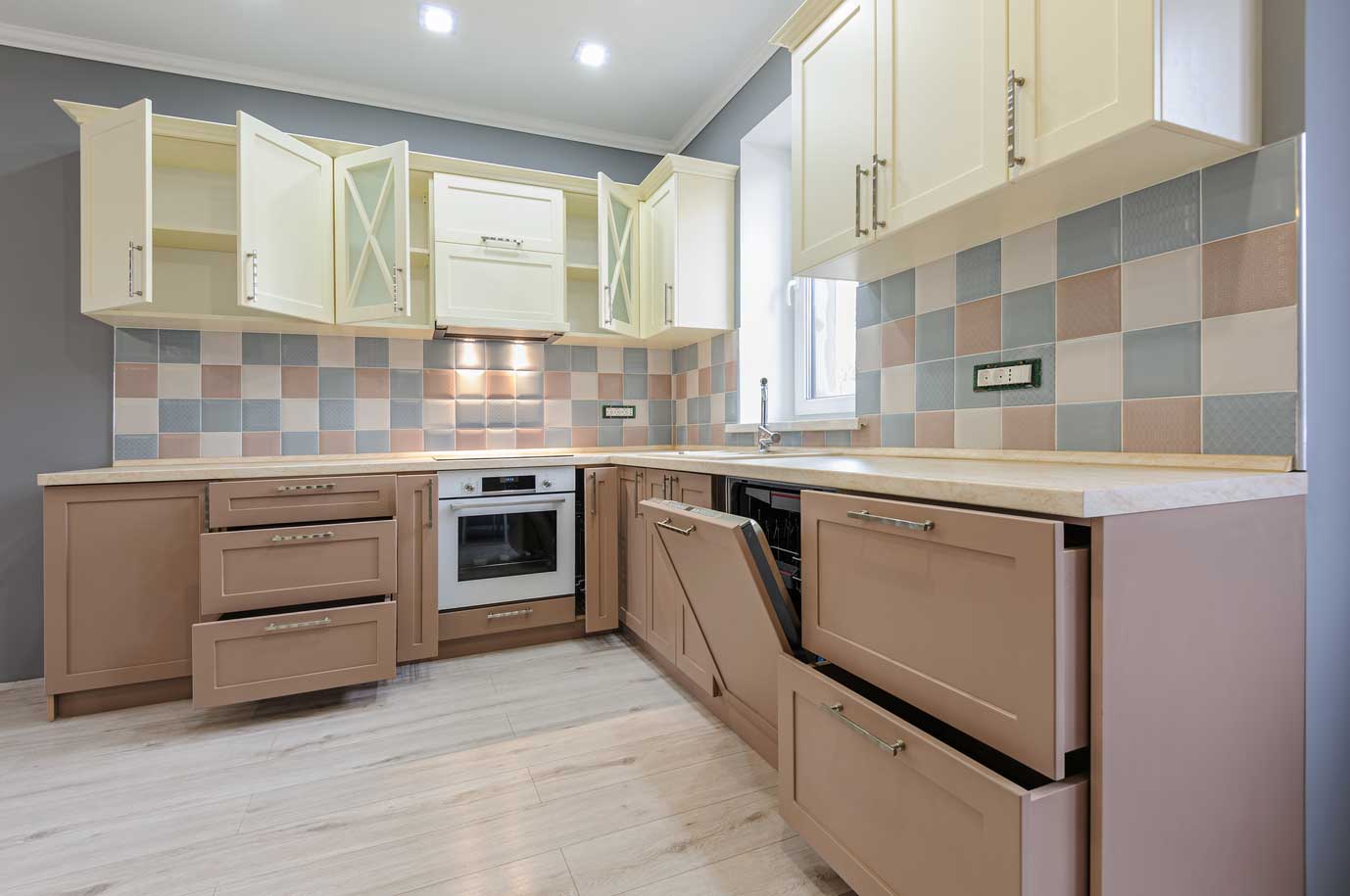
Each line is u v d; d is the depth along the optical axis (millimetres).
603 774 1752
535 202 3076
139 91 2727
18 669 2539
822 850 1267
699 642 2037
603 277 3131
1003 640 921
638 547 2697
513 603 2758
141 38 2613
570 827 1517
